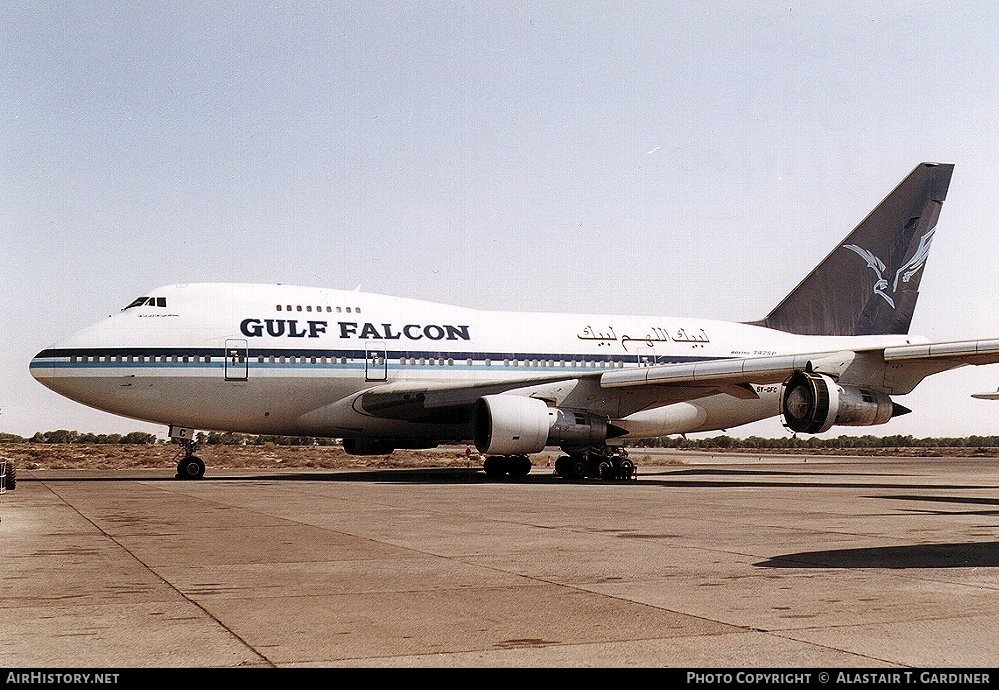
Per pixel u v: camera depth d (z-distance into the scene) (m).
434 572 9.48
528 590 8.48
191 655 6.20
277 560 10.30
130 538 12.31
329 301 29.95
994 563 10.06
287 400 28.69
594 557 10.53
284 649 6.36
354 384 29.17
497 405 26.52
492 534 12.80
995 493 22.16
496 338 31.28
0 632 6.84
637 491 22.52
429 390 28.75
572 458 28.67
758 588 8.56
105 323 28.23
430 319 30.88
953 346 22.78
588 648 6.37
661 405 29.14
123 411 27.84
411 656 6.18
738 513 16.08
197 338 28.06
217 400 28.11
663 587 8.62
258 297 29.25
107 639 6.62
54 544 11.68
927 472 37.41
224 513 15.98
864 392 24.03
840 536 12.56
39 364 27.64
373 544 11.70
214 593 8.34
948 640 6.55
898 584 8.74
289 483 26.03
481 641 6.58
